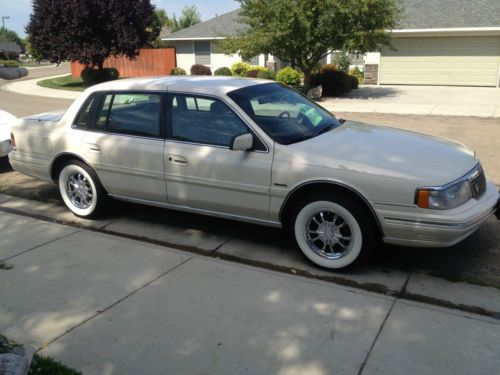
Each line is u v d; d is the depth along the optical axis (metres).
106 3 26.27
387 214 4.13
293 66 20.39
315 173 4.34
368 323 3.66
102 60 27.70
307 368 3.20
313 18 17.47
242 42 18.59
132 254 4.95
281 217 4.68
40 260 4.85
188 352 3.40
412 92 20.05
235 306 3.95
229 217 5.02
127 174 5.44
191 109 5.06
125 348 3.47
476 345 3.38
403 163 4.25
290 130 4.83
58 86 26.92
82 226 5.78
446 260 4.64
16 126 6.29
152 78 5.72
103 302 4.06
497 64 21.12
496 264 4.54
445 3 22.59
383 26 17.84
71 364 3.31
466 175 4.23
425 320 3.68
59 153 5.86
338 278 4.39
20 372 2.87
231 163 4.73
